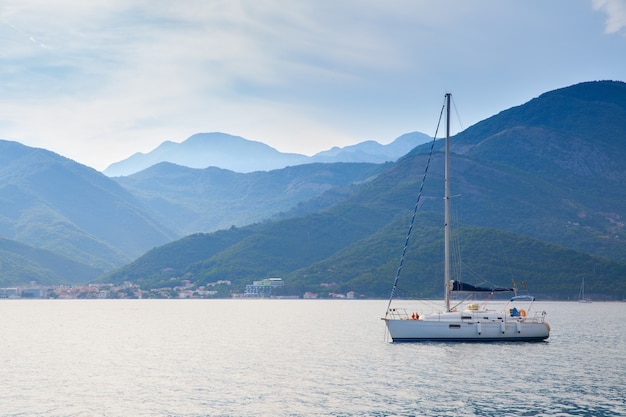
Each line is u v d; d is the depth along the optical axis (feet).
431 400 196.85
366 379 229.66
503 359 275.80
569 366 258.78
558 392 208.44
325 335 402.52
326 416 178.60
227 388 214.28
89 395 204.54
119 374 242.78
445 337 318.65
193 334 419.74
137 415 180.04
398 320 318.24
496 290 333.42
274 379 230.27
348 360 275.39
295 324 514.27
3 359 287.69
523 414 180.96
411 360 272.72
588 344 339.16
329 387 215.51
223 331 444.96
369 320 565.94
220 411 183.83
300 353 301.84
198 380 229.04
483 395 203.82
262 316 652.07
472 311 325.01
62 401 196.54
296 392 207.72
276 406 189.37
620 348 320.91
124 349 327.06
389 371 246.06
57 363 273.75
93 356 297.33
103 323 550.36
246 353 304.71
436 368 252.42
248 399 198.08
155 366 262.88
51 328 486.79
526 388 214.69
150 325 519.19
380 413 181.68
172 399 198.49
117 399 198.80
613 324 502.79
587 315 641.40
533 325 322.96
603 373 243.19
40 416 179.63
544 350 306.55
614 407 188.44
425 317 321.73
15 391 211.20
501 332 319.68
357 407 188.14
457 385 219.20
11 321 585.63
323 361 273.13
